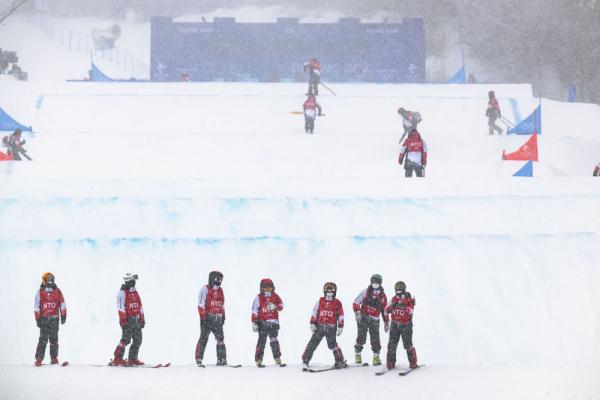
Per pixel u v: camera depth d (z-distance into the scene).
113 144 94.50
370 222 58.09
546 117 117.38
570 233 56.94
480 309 52.41
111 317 52.28
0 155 88.31
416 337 51.09
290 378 37.84
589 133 115.31
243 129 108.25
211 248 56.19
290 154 93.88
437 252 55.72
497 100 111.44
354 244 56.38
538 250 55.72
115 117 109.06
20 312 52.69
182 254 55.78
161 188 60.78
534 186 60.97
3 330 51.84
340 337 51.69
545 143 101.38
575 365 38.91
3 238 56.38
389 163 89.00
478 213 58.66
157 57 150.62
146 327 51.78
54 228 57.28
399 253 55.75
